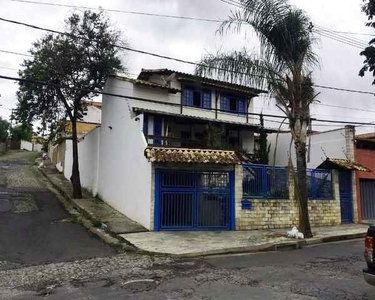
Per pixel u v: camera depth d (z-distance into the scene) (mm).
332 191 17344
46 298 6445
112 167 17672
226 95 24141
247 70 12602
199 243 11328
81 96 18719
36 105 19422
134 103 19438
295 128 13141
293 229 12820
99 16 18500
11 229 12898
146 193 13781
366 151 19438
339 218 17188
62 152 29328
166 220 13602
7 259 9547
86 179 21922
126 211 15469
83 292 6707
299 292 6359
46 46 18141
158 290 6688
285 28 12570
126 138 16203
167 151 13680
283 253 10516
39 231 12820
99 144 20062
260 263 8953
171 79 20875
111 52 18703
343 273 7770
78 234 12680
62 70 17891
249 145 24234
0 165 31688
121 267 8641
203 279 7406
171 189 13773
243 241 11750
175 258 9688
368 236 5324
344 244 12305
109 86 19172
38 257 9797
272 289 6574
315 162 20328
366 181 19359
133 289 6793
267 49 12844
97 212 15883
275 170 15508
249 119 24688
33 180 24812
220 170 14391
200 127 22312
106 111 19312
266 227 14750
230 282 7125
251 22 12742
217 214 14172
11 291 6926
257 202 14750
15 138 57906
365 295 6145
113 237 12164
